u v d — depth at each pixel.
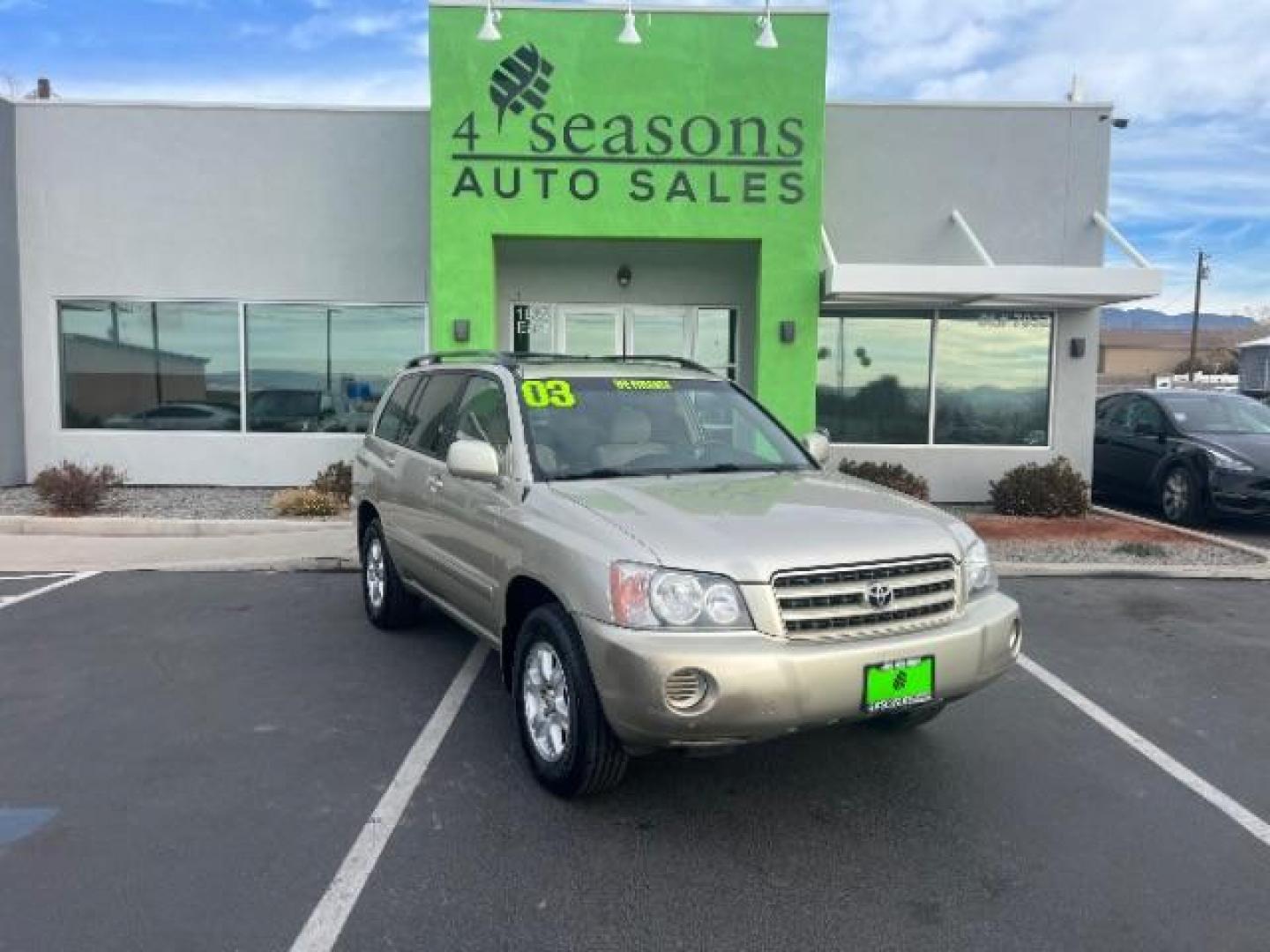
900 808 4.14
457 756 4.64
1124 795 4.30
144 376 12.73
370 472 6.79
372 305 12.72
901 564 3.90
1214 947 3.16
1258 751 4.83
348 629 6.84
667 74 10.91
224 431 12.77
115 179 12.42
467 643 6.52
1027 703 5.50
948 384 12.64
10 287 12.21
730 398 5.69
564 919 3.29
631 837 3.86
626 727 3.67
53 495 10.75
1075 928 3.26
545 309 12.82
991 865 3.67
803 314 11.20
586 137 10.93
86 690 5.55
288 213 12.59
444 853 3.72
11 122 12.18
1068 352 12.59
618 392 5.34
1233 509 11.17
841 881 3.54
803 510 4.18
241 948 3.11
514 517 4.50
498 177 10.91
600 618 3.74
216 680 5.75
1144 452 12.62
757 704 3.53
